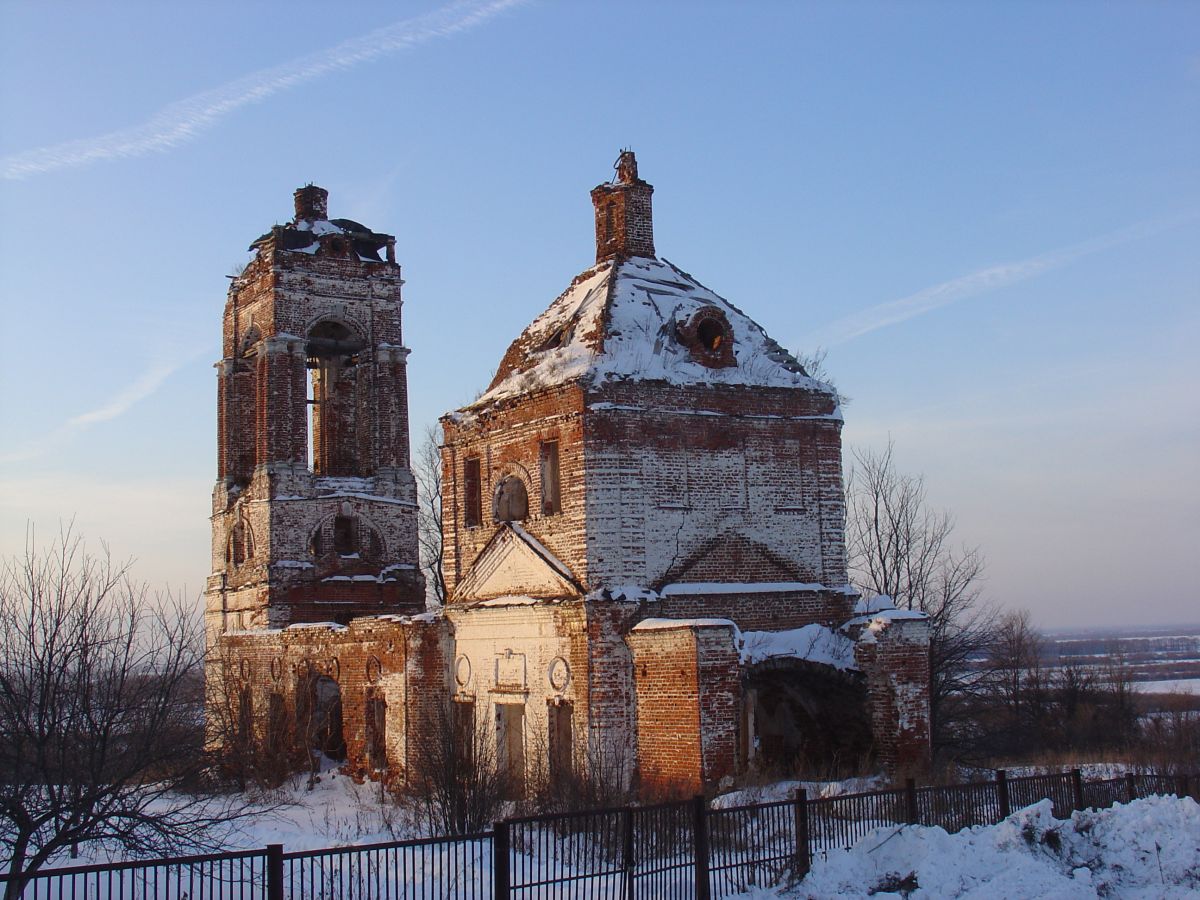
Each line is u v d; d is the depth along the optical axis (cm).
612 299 2869
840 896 1556
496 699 2852
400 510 4225
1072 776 2034
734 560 2744
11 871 1477
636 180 3156
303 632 3600
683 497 2705
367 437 4300
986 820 1898
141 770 1752
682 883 1539
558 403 2720
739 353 2912
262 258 4222
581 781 2170
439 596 5531
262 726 3297
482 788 2123
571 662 2608
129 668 1631
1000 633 5791
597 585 2594
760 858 1603
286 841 2166
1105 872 1756
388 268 4350
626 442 2658
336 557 4091
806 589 2798
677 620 2453
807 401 2877
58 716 1558
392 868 1784
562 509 2697
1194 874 1741
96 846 1702
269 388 4088
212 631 4356
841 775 2506
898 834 1666
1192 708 8119
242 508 4188
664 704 2425
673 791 2278
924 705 2553
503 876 1371
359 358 4353
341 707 3559
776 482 2820
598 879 1531
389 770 3108
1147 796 2052
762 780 2350
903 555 4372
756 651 2597
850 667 2645
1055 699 5681
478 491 3067
